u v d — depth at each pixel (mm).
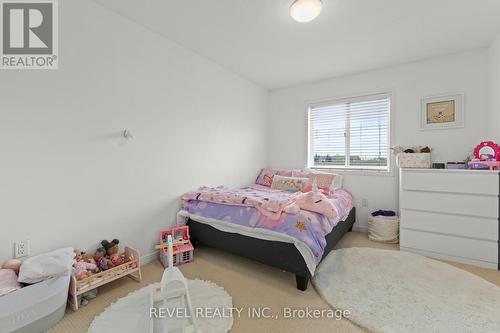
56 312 1347
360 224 3230
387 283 1804
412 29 2160
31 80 1519
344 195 2879
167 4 1827
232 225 2104
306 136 3672
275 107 3969
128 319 1397
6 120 1427
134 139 2082
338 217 2145
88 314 1456
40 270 1341
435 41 2381
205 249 2539
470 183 2135
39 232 1553
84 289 1516
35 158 1532
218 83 2982
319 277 1891
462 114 2596
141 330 1309
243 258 2305
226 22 2068
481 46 2479
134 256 1862
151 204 2229
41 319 1280
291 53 2656
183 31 2221
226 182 3154
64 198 1663
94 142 1816
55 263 1393
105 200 1891
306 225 1760
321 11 1894
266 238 1900
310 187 2891
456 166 2428
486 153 2240
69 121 1680
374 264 2133
